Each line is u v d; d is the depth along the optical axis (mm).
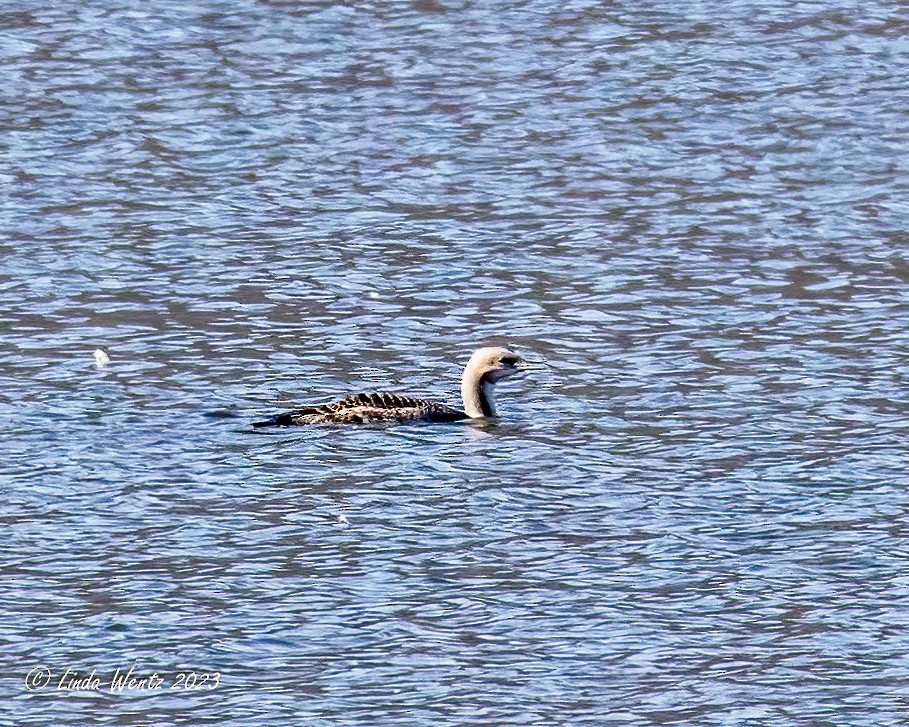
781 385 29406
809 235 36594
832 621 22141
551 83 44844
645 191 39000
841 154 40688
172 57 46531
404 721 20016
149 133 42031
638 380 29750
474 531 24359
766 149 41062
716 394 29078
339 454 26672
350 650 21500
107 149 41156
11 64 45875
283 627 21953
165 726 19953
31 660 21219
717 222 37312
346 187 39344
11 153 40781
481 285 34219
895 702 20422
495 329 32156
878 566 23422
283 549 23828
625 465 26422
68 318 32438
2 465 26156
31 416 27953
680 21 48531
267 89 44625
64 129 42188
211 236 36656
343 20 48875
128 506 24984
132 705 20359
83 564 23391
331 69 45844
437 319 32656
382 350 31250
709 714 20172
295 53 46875
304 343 31469
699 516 24797
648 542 24062
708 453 26797
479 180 39625
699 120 42625
